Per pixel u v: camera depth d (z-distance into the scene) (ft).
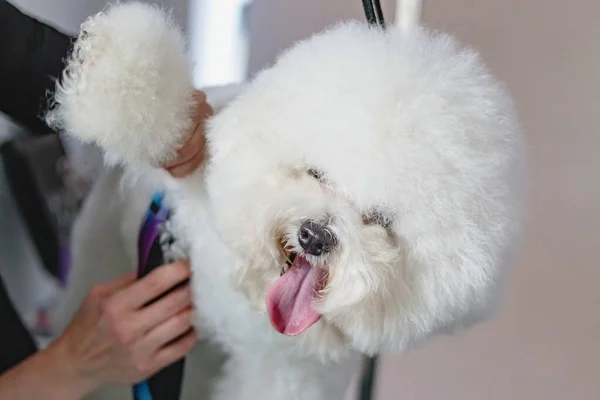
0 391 2.22
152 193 2.36
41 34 2.56
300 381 2.19
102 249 2.58
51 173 3.24
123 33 1.84
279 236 1.79
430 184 1.62
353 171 1.63
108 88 1.81
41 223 3.28
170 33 1.94
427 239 1.66
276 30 3.30
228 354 2.32
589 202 2.79
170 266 2.15
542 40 2.74
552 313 2.98
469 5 2.82
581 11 2.66
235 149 1.87
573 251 2.87
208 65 3.52
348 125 1.63
